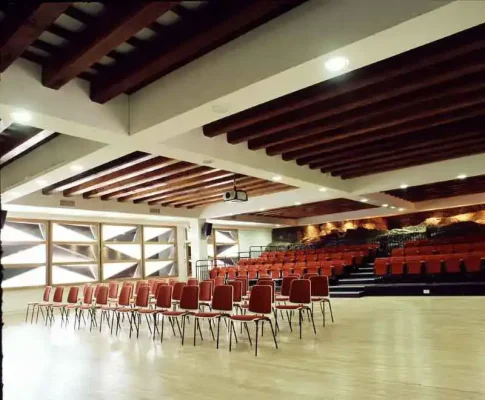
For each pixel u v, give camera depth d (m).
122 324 7.66
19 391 3.75
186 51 3.29
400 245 14.71
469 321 6.12
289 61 3.24
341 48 2.97
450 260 10.12
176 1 2.60
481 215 13.29
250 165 6.30
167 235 14.26
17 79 3.68
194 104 3.90
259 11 2.82
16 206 8.73
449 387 3.30
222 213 11.98
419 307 7.91
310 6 3.17
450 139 5.97
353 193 9.11
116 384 3.82
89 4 2.96
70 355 5.19
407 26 2.72
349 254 13.09
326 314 7.62
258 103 3.86
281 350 4.86
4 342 6.36
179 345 5.47
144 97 4.43
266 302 5.21
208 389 3.54
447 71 3.72
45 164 6.12
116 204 10.34
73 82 4.10
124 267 12.82
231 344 5.35
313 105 4.72
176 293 7.19
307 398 3.19
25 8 2.73
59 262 11.31
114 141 4.74
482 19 2.66
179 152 5.36
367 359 4.25
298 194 10.30
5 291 10.26
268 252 16.31
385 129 5.66
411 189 10.88
